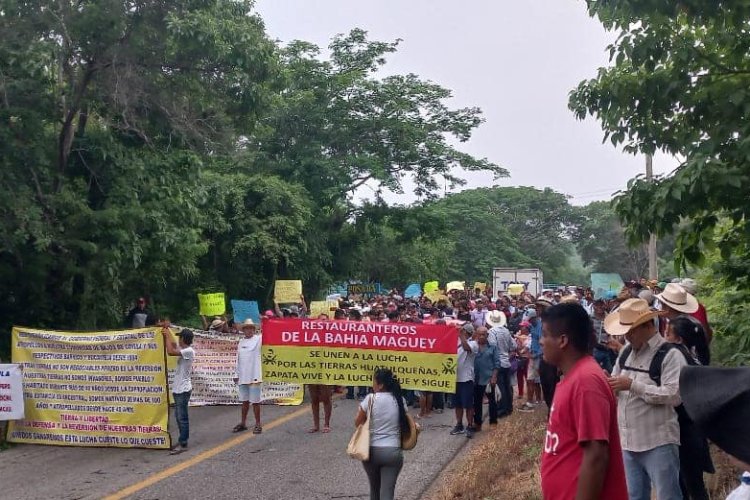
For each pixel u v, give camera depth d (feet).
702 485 19.01
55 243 47.70
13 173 46.26
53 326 52.01
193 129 52.44
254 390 42.04
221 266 88.89
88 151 50.70
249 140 106.63
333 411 49.90
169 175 52.80
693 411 7.25
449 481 31.09
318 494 29.09
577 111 26.91
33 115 46.29
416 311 63.57
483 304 69.36
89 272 49.39
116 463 34.88
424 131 111.86
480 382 41.68
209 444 39.04
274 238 87.30
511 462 31.45
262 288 93.91
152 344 37.86
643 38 24.22
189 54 48.62
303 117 107.96
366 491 29.40
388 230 148.66
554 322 12.64
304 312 72.84
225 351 52.37
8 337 50.31
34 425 39.04
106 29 47.03
